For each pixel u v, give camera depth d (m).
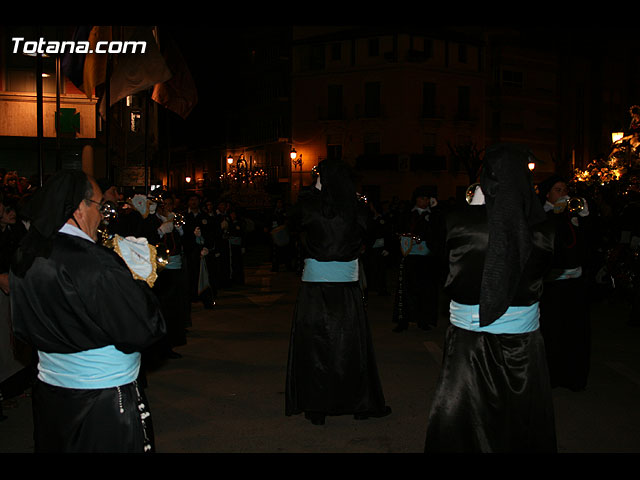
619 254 10.89
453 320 3.73
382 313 11.24
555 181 6.21
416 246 9.27
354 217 5.50
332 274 5.48
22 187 10.44
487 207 3.59
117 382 2.96
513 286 3.45
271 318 10.70
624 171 12.88
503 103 46.28
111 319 2.84
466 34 45.69
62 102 18.27
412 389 6.38
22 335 2.92
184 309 8.25
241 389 6.46
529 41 47.78
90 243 2.92
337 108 45.22
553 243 3.61
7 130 18.09
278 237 5.96
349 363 5.41
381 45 43.53
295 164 42.25
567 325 6.18
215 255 12.75
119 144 23.97
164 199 8.22
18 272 2.88
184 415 5.66
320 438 5.09
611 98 52.53
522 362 3.53
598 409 5.72
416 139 43.47
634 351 7.99
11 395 6.03
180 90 12.23
